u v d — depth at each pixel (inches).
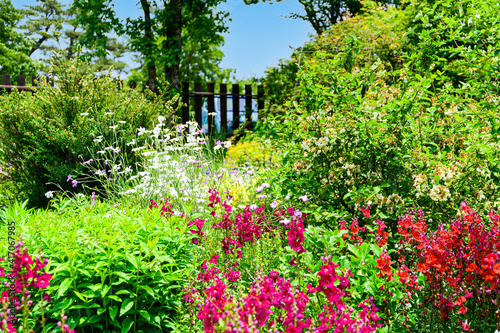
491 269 89.4
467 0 177.9
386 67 315.0
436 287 101.2
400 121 157.9
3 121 274.7
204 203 192.4
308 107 168.2
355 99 167.5
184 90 517.0
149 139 290.7
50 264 105.1
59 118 274.2
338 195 165.8
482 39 175.8
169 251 126.3
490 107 154.1
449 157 163.6
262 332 89.0
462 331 102.9
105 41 500.1
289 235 105.7
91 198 182.9
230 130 536.7
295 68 501.0
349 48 177.5
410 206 153.4
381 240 120.1
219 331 77.8
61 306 103.8
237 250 138.6
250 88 549.6
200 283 117.7
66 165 274.8
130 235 120.6
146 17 496.4
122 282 114.4
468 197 152.6
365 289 105.8
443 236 108.4
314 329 81.9
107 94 296.8
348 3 745.6
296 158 172.4
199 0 547.5
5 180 300.2
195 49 783.1
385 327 101.9
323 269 85.0
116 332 111.0
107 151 277.3
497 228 110.4
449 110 169.9
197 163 239.0
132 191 206.7
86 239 115.1
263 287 82.9
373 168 162.6
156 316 113.7
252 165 259.4
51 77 294.2
